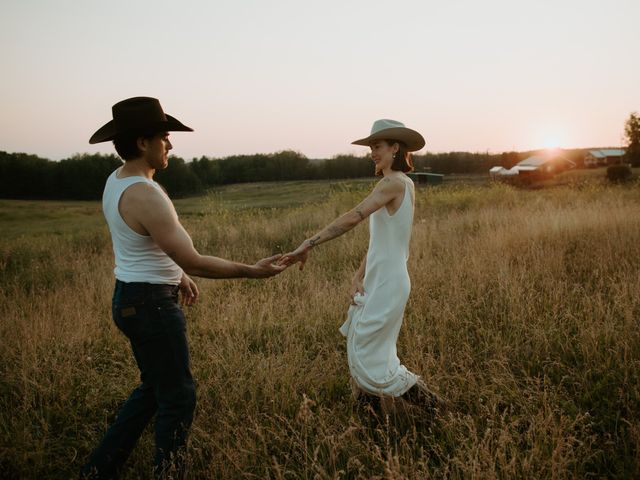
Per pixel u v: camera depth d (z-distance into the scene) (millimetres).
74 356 3664
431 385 2896
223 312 4598
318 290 5070
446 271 5371
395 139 2584
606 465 2236
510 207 11656
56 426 2898
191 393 2270
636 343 3158
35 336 3887
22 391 3145
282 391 2957
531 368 3170
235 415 2754
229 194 69125
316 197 45094
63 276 6785
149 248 2146
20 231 22203
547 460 2129
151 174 2275
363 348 2645
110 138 2168
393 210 2600
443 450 2393
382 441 2408
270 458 2365
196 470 2430
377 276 2643
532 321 3820
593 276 4906
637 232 6199
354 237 8000
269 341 3842
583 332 3338
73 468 2504
